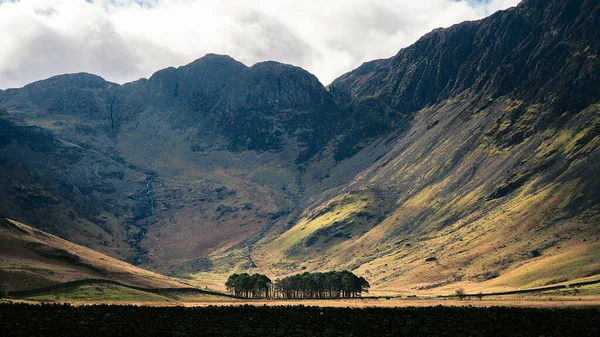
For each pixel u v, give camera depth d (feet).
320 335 199.31
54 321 196.54
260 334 198.39
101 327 196.44
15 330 191.72
